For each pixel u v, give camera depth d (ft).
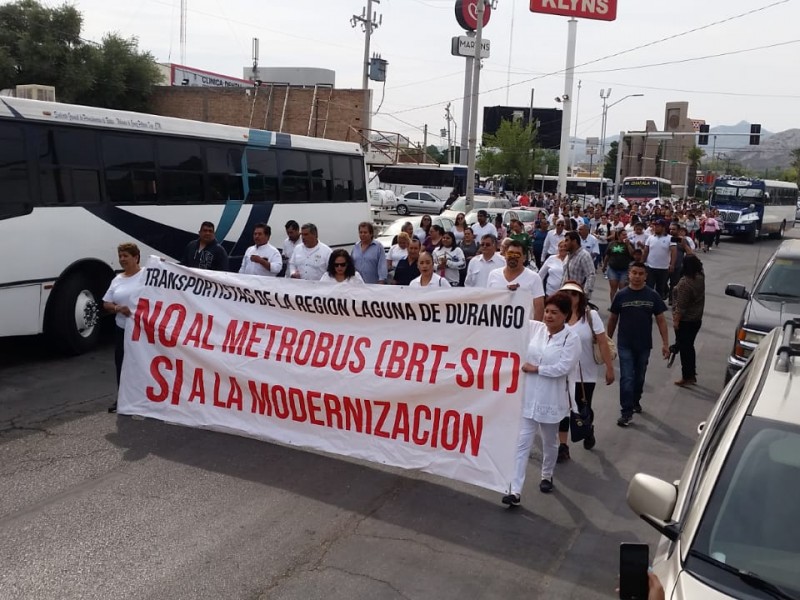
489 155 206.28
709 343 45.27
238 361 23.95
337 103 135.23
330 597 15.52
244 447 23.80
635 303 28.27
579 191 239.71
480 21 87.81
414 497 20.63
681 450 25.57
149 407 25.57
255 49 156.25
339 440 22.47
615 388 33.88
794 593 9.40
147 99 145.07
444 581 16.30
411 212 163.12
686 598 9.30
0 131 31.40
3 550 17.08
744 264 99.04
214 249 33.99
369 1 153.38
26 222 32.27
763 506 10.31
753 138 147.64
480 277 32.71
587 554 17.76
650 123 412.16
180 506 19.56
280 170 49.14
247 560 16.90
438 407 20.98
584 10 165.89
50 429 25.05
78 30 137.18
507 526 19.10
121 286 25.84
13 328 31.94
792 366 12.44
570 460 24.21
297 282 23.17
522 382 20.11
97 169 35.99
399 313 21.67
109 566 16.48
